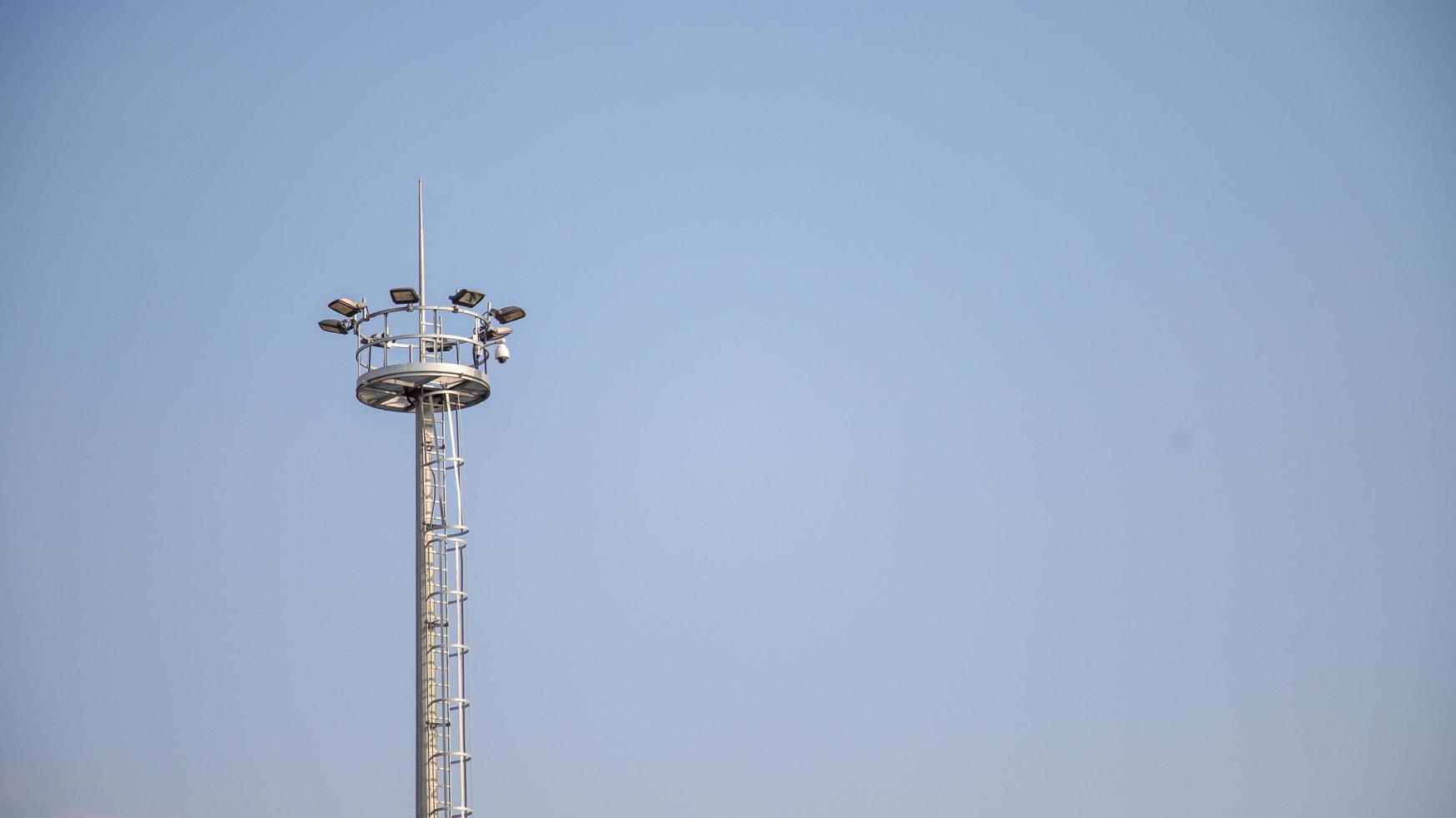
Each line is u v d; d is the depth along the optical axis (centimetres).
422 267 11581
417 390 11444
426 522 11356
